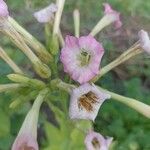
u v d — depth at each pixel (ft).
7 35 0.37
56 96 0.40
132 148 0.61
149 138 0.61
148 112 0.38
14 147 0.35
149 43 0.37
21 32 0.39
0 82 0.48
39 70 0.38
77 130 0.47
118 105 0.63
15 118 0.56
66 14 0.74
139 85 0.67
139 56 0.71
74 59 0.35
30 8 0.72
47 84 0.39
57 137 0.51
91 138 0.35
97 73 0.34
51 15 0.41
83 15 0.73
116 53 0.69
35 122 0.36
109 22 0.44
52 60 0.39
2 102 0.52
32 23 0.72
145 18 0.77
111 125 0.62
